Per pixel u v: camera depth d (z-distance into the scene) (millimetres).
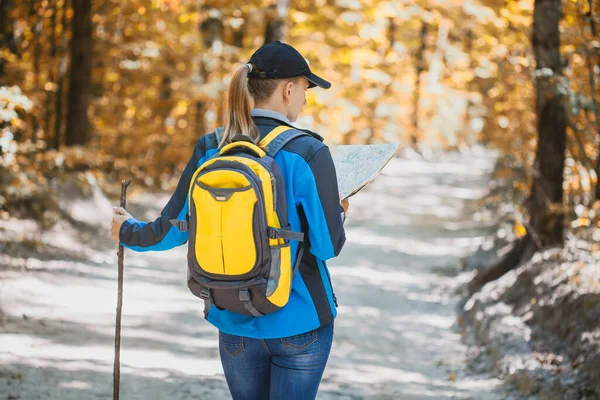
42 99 14648
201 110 18688
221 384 5461
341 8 18953
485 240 13297
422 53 34719
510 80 10664
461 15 21547
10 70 12570
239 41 19047
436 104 37188
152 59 17906
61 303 7398
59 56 15422
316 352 2662
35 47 14992
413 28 35062
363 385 5852
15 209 10266
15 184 9867
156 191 17312
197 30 18312
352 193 2744
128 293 8297
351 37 20188
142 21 17266
